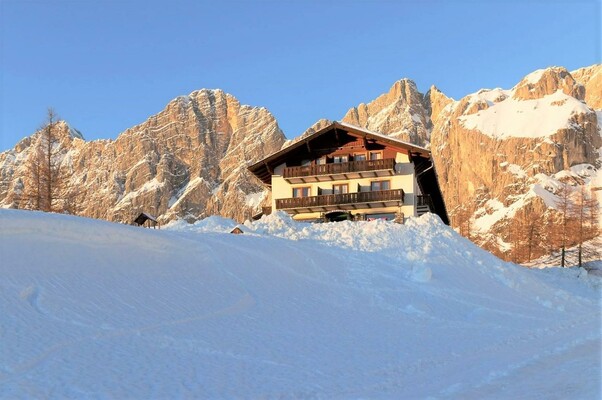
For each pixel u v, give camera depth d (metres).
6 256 18.09
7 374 11.80
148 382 12.47
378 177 55.38
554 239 85.69
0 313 14.68
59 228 21.36
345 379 13.84
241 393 12.23
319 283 25.45
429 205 56.72
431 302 25.20
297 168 56.12
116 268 20.23
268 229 35.06
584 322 23.69
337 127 55.72
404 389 12.76
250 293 21.88
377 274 27.98
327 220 54.28
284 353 16.03
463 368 15.00
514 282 30.42
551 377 13.13
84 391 11.50
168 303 18.66
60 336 14.30
